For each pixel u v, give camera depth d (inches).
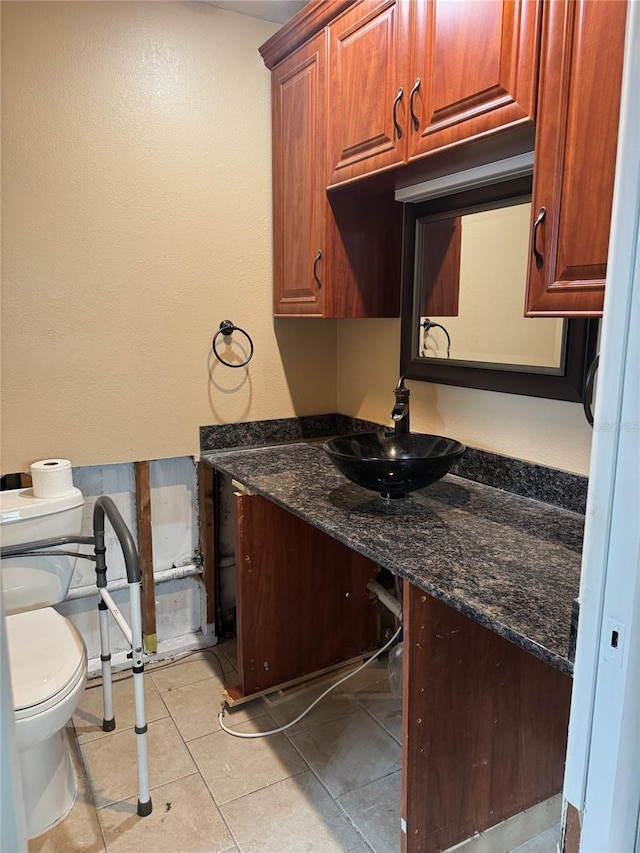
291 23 77.2
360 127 68.0
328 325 100.4
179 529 94.4
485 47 50.9
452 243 72.9
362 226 80.4
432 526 59.1
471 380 72.2
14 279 73.5
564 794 28.4
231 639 100.0
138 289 82.4
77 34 73.3
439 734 53.2
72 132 74.6
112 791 66.6
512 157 58.8
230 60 84.4
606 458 23.9
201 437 91.0
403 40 60.1
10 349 74.7
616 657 24.6
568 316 45.1
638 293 22.1
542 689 59.2
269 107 88.5
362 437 76.8
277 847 59.5
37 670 59.7
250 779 68.7
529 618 40.8
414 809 53.0
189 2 80.3
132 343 83.1
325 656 89.5
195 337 87.9
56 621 69.9
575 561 50.7
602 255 42.3
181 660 93.9
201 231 85.9
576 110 43.1
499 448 71.7
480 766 56.4
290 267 87.1
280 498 68.6
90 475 86.0
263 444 97.0
